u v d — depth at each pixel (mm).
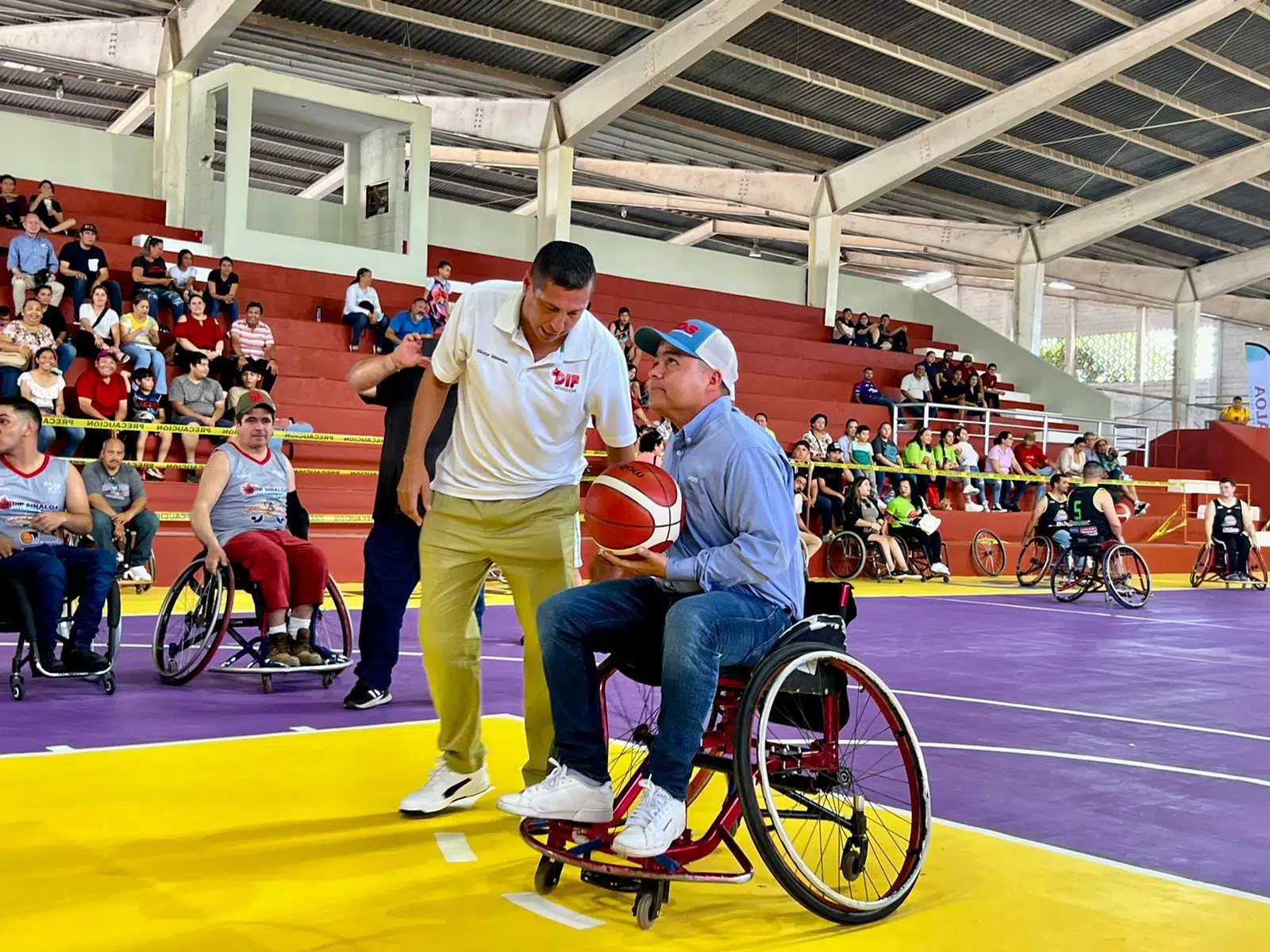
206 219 17797
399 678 7098
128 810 4051
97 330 13812
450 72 19375
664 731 3146
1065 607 13766
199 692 6453
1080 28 18469
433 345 5762
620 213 28438
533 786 3342
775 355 22125
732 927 3137
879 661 8570
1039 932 3152
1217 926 3240
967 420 22391
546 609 3428
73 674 6160
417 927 3043
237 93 17156
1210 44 19031
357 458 15172
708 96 20109
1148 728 6309
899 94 20609
